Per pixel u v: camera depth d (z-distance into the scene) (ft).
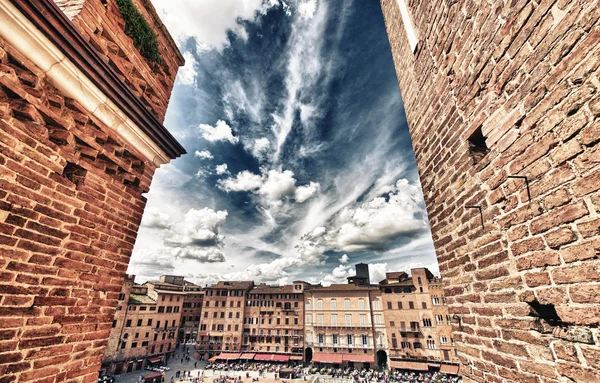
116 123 9.75
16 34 6.51
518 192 6.75
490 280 7.77
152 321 147.95
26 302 6.69
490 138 7.84
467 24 9.02
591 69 4.95
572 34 5.33
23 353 6.51
